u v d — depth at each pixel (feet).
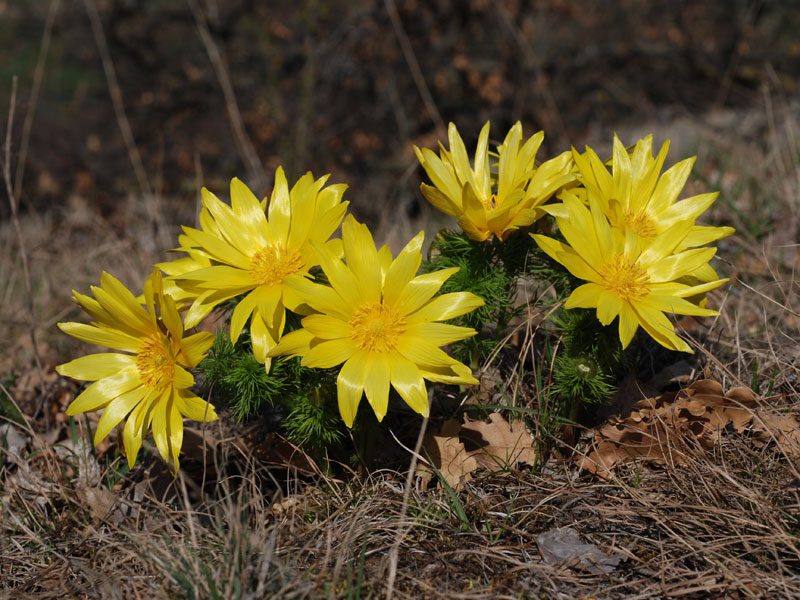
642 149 2.13
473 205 2.04
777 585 1.98
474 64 6.07
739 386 2.18
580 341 2.09
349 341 2.02
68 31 6.75
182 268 2.11
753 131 5.04
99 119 6.56
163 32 6.41
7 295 2.85
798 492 2.08
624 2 6.56
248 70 6.32
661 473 2.14
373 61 6.06
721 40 6.66
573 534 2.06
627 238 2.06
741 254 2.65
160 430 2.04
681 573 2.00
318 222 2.05
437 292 2.10
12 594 2.04
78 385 2.51
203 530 2.11
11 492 2.24
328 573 2.02
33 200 6.30
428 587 2.00
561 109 6.42
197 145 6.39
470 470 2.15
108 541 2.10
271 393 2.06
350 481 2.14
